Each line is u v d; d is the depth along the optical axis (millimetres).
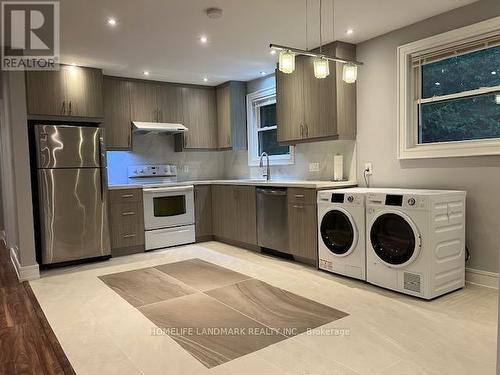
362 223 3381
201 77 5395
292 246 4172
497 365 1230
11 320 2824
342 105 4000
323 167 4594
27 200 3867
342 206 3533
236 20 3350
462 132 3410
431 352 2172
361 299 3027
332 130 4000
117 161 5379
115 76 5098
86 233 4430
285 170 5184
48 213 4191
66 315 2867
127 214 4812
